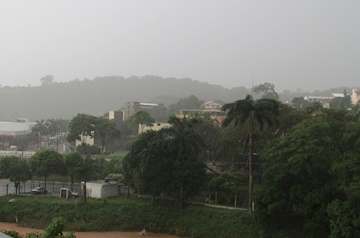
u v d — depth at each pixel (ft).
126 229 187.52
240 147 224.12
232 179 201.87
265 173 168.66
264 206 165.58
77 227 187.62
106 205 199.72
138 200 210.59
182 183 192.75
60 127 547.08
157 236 181.27
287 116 216.13
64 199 210.38
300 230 161.99
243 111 175.01
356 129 151.12
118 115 528.22
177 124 198.90
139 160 199.93
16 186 224.12
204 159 226.58
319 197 151.74
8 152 435.12
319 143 158.51
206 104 577.02
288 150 159.43
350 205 138.41
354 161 140.97
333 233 140.36
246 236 169.37
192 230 180.55
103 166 273.54
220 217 181.88
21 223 194.39
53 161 227.81
